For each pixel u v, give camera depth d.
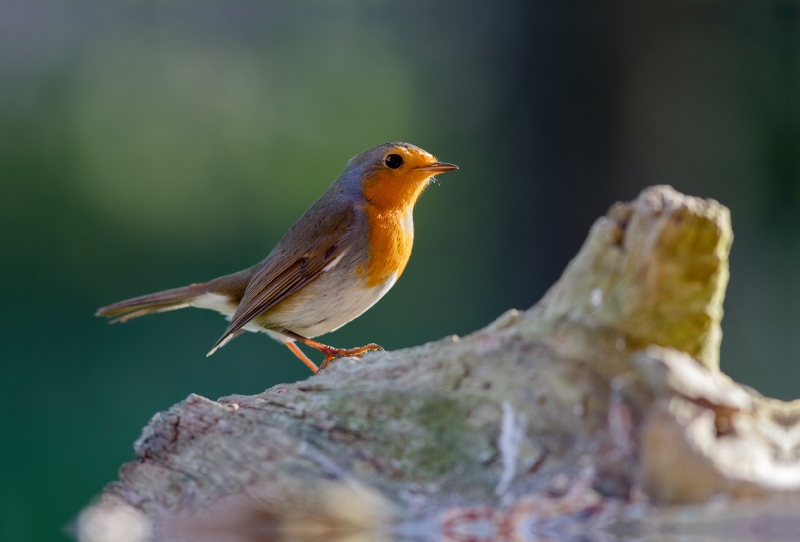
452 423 4.92
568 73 15.08
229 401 5.58
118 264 18.81
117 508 5.29
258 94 24.88
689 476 4.31
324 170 22.42
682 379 4.46
